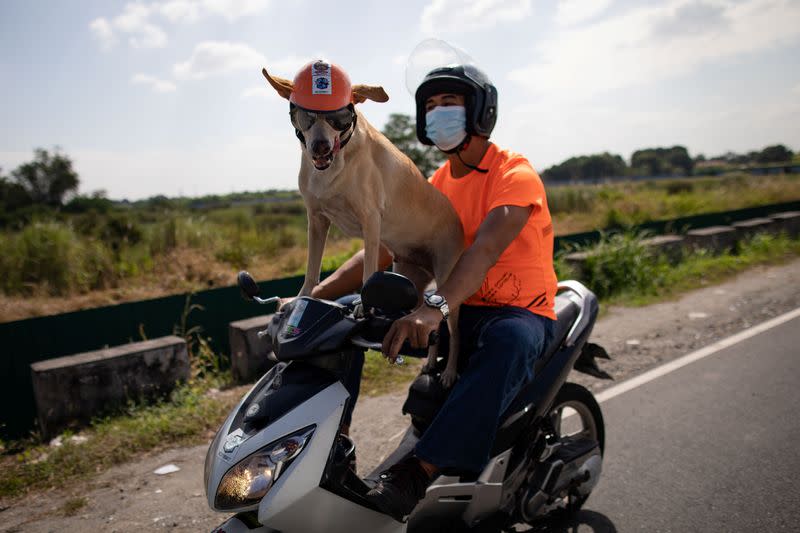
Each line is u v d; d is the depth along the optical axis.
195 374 5.16
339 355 2.10
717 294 7.75
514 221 2.38
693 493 3.18
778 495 3.12
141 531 2.95
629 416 4.16
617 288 7.94
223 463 1.85
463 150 2.77
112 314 5.18
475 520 2.54
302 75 2.11
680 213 18.31
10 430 4.50
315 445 1.88
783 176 26.94
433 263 2.85
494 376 2.29
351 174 2.38
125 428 4.09
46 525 3.02
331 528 1.94
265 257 11.81
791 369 4.90
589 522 2.98
